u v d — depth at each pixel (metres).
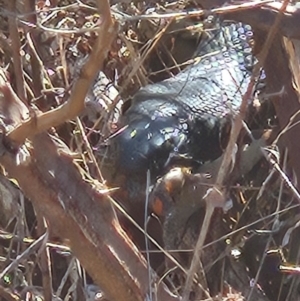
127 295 2.46
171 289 3.18
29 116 2.10
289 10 2.48
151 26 3.89
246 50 4.11
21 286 3.08
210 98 3.72
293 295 3.32
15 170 2.23
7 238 3.23
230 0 2.57
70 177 2.34
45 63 3.39
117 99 3.51
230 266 3.30
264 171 3.41
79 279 3.11
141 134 3.47
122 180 3.37
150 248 3.29
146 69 4.18
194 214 3.13
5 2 2.41
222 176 2.13
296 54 2.89
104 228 2.39
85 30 2.20
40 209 2.36
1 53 3.11
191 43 4.33
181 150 3.43
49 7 3.29
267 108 3.55
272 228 3.31
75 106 1.95
